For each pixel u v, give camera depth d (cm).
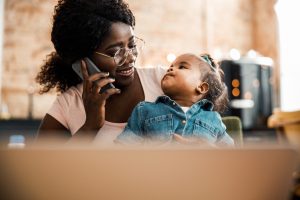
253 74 505
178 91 146
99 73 135
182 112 140
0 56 488
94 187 46
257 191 48
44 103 498
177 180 47
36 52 505
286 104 577
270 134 472
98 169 46
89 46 140
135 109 144
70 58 148
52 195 46
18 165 46
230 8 626
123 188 47
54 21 153
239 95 496
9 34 496
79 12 142
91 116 134
